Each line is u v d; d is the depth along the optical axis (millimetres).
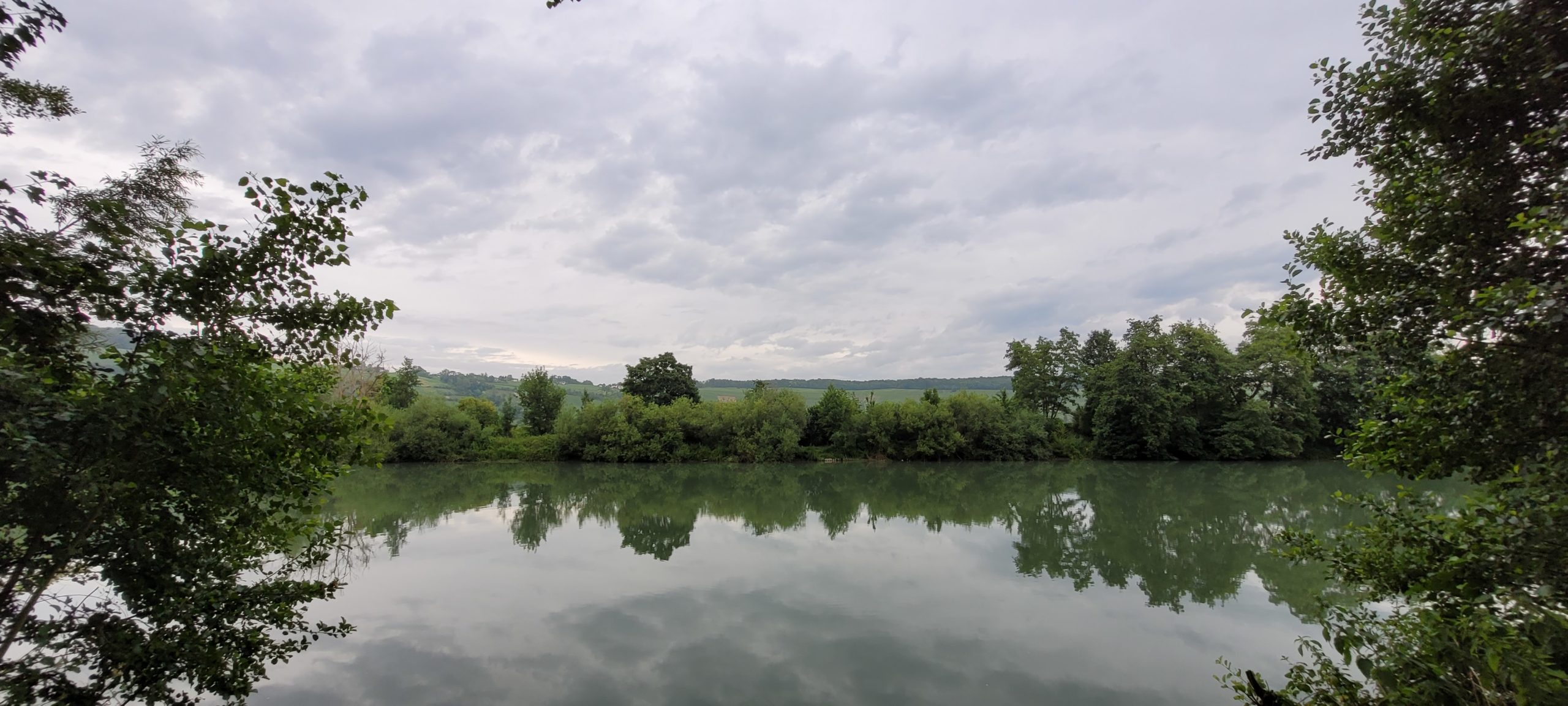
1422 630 5426
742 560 17219
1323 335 6082
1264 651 10750
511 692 9055
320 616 12180
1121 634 11508
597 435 52594
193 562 5398
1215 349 49750
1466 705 4898
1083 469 45406
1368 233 5988
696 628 11734
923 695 9125
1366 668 5582
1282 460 50094
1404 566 5789
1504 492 5211
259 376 5293
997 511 27156
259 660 6176
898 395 100500
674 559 17328
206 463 4992
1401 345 5570
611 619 12172
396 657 10219
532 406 59344
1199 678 9719
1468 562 5125
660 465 50656
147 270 4516
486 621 11969
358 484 36094
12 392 4027
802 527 22922
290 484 5691
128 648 5039
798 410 55156
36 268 3695
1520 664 4281
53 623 4910
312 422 5695
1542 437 4816
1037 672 9922
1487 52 4812
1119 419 52750
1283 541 7020
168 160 6246
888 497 31875
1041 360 60094
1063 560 17375
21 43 3842
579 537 20500
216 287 4828
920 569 16234
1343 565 6383
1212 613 12664
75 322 4117
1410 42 5328
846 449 55094
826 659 10359
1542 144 4660
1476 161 5129
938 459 54625
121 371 4695
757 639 11188
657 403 64750
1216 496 30750
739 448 53125
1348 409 46000
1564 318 3801
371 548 18469
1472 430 5133
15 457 3939
